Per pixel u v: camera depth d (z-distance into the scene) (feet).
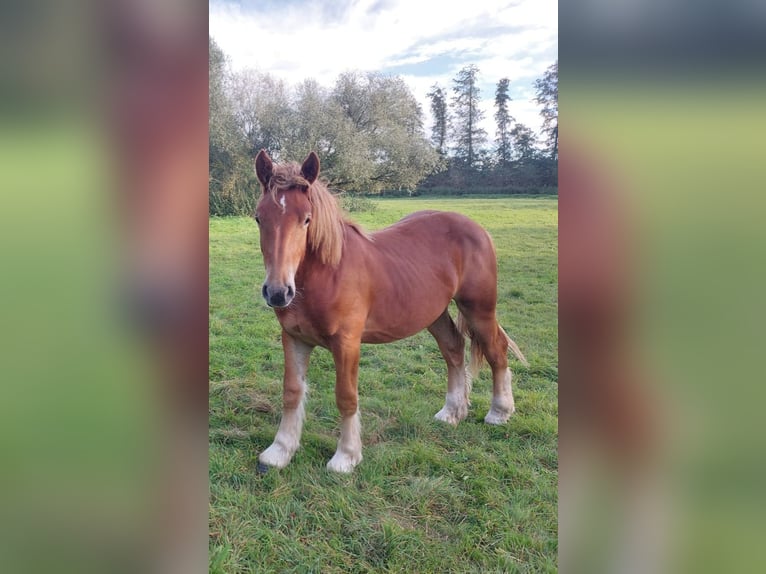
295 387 8.29
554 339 13.76
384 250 8.41
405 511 7.40
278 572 6.28
